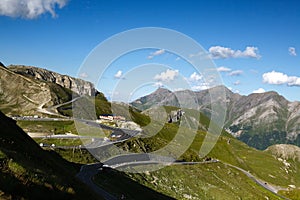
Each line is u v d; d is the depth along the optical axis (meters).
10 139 37.72
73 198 25.66
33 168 26.23
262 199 142.50
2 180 21.14
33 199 21.78
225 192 118.69
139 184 84.38
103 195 59.22
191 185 109.38
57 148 96.38
